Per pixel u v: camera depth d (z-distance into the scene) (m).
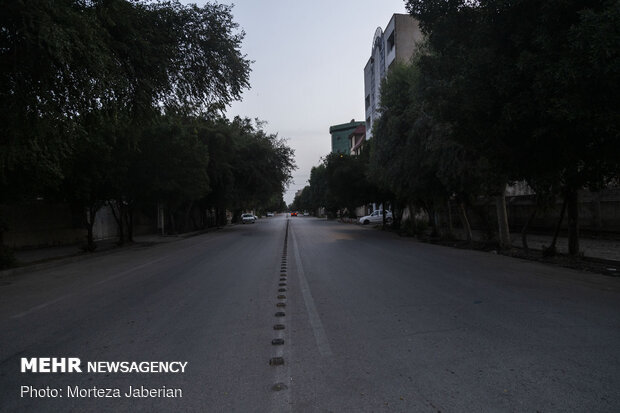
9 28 7.10
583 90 6.77
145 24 10.26
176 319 6.26
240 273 10.84
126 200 22.69
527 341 4.88
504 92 7.95
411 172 18.14
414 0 10.07
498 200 15.28
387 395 3.56
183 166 24.83
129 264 13.90
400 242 20.70
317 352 4.68
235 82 12.34
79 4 8.09
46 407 3.53
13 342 5.36
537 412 3.21
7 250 13.61
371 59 57.66
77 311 7.02
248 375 4.07
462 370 4.06
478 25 8.79
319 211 114.75
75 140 11.82
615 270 10.00
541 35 7.30
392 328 5.53
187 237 30.00
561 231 20.77
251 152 42.06
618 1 6.07
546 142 8.57
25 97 8.07
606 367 4.06
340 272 10.61
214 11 11.53
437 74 10.23
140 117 11.48
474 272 10.30
